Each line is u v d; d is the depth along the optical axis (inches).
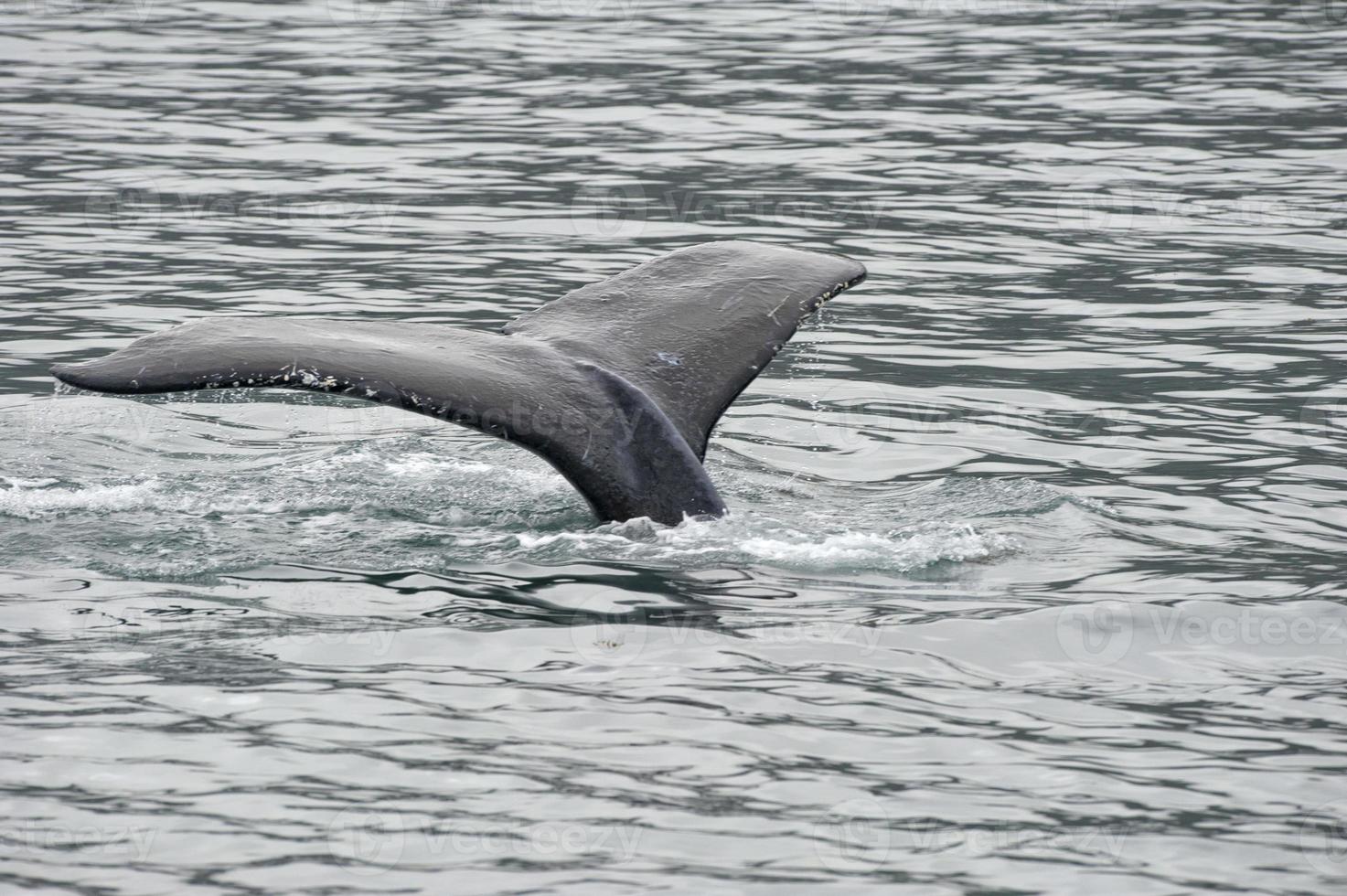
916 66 3649.1
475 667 1068.5
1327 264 2317.9
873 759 959.6
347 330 1172.5
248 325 1135.0
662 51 3816.4
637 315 1298.0
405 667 1066.7
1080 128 3122.5
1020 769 951.0
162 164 2866.6
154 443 1549.0
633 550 1231.5
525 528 1300.4
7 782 916.0
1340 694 1043.3
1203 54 3720.5
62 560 1233.4
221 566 1227.2
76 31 3964.1
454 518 1326.3
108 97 3336.6
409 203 2659.9
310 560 1240.8
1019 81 3494.1
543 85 3503.9
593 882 831.7
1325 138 3024.1
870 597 1186.6
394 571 1218.6
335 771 936.3
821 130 3127.5
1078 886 834.2
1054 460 1547.7
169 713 997.8
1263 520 1373.0
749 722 1000.9
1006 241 2455.7
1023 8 4271.7
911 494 1428.4
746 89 3459.6
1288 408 1716.3
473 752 960.3
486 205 2655.0
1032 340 1993.1
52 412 1636.3
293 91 3422.7
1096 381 1825.8
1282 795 919.7
